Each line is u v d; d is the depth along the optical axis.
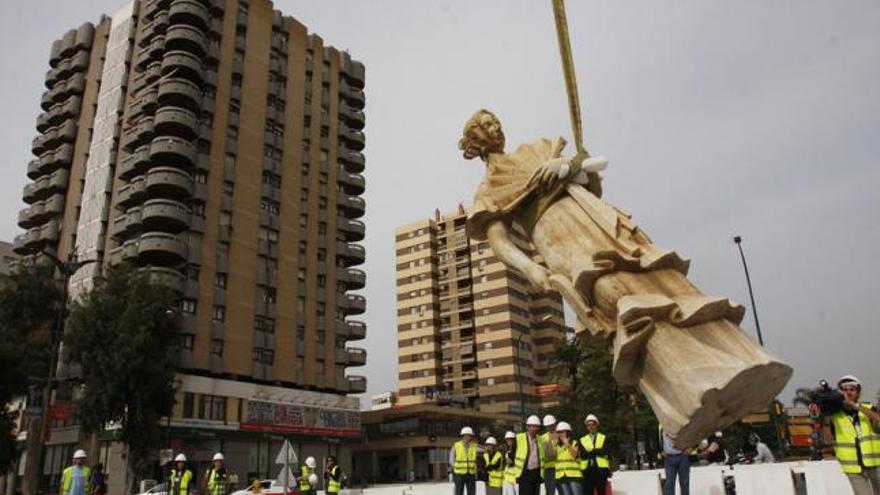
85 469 15.07
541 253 4.84
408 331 84.81
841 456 6.22
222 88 50.59
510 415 72.12
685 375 3.80
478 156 5.40
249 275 48.47
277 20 57.56
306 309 52.84
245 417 45.06
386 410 64.94
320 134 59.69
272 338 48.84
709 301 3.96
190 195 45.62
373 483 60.34
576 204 4.74
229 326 45.91
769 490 10.91
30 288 35.34
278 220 52.31
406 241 88.56
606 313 4.30
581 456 10.36
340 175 60.34
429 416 63.94
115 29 53.59
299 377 50.53
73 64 55.62
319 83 61.09
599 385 37.38
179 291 42.12
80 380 39.12
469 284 83.81
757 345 3.94
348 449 53.47
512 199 5.00
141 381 31.39
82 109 54.56
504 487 14.62
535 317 85.06
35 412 26.30
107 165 48.66
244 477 44.22
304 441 49.84
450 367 81.69
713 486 11.38
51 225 50.88
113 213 46.97
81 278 46.06
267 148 53.53
